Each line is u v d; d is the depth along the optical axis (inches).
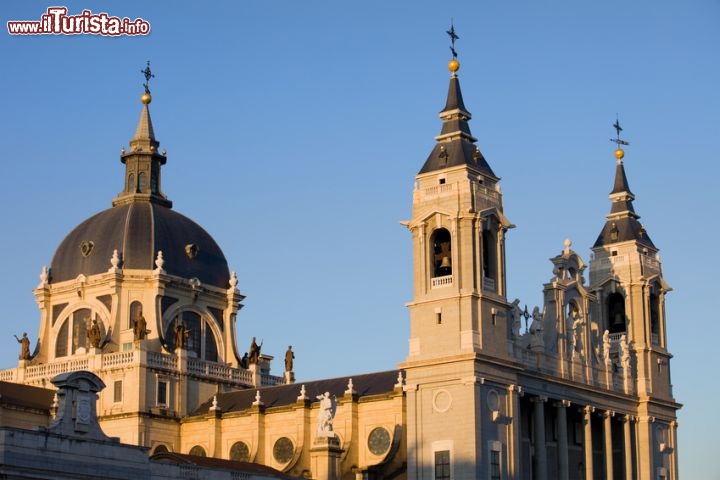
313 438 6934.1
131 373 7258.9
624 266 7421.3
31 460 4756.4
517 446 6072.8
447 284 6112.2
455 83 6476.4
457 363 5949.8
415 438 6018.7
